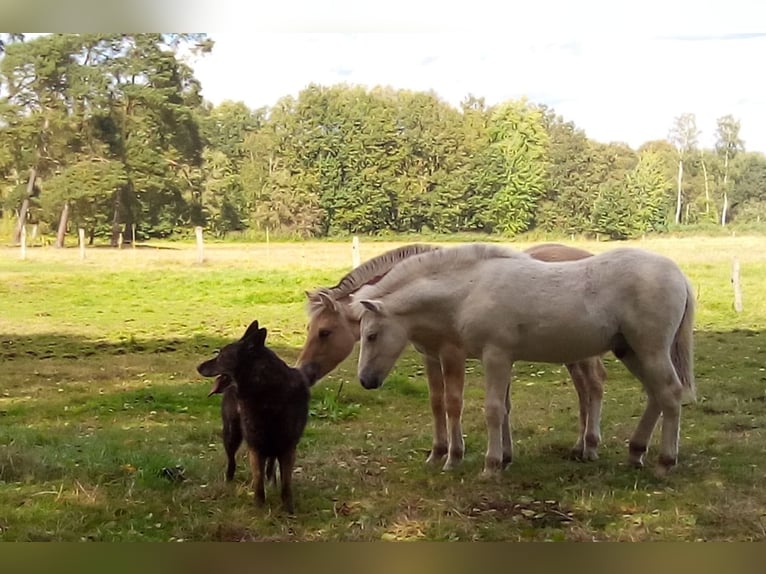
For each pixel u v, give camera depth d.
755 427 7.12
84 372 10.44
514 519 4.71
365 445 6.58
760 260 16.59
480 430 7.19
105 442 6.61
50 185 17.72
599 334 5.40
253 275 16.20
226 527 4.58
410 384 9.33
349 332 6.31
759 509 4.80
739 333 12.53
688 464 5.81
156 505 4.95
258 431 4.73
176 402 8.63
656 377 5.40
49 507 4.86
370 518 4.73
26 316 14.03
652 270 5.37
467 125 18.16
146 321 13.77
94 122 17.86
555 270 5.50
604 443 6.60
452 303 5.62
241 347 4.64
